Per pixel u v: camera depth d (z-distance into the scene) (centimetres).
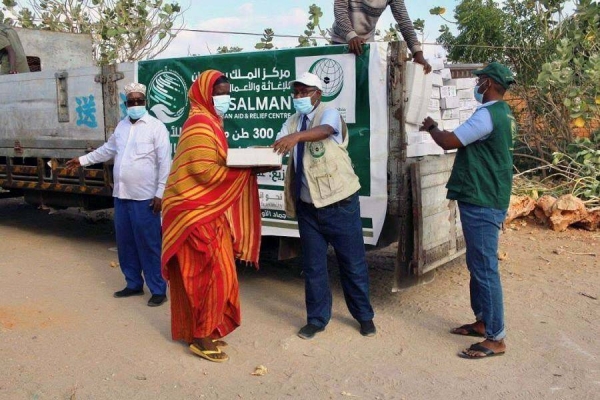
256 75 538
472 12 1101
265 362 421
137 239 529
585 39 902
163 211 421
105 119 663
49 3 1194
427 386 382
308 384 387
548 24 1040
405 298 541
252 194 437
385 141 482
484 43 1091
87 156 554
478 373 399
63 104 705
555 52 952
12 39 819
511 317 490
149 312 518
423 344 445
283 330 475
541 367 405
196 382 392
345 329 474
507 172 407
